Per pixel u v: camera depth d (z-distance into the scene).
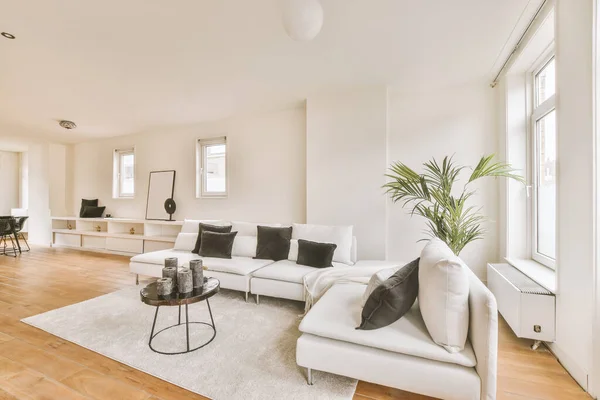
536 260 2.77
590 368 1.57
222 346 2.10
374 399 1.56
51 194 6.38
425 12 2.08
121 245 5.35
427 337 1.51
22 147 7.23
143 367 1.84
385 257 3.46
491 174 2.59
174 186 5.20
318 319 1.73
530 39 2.32
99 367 1.84
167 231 5.24
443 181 2.72
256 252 3.42
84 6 1.96
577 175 1.67
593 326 1.53
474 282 1.58
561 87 1.84
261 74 3.09
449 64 2.89
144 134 5.51
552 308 1.95
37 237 6.66
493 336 1.31
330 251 2.99
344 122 3.60
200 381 1.70
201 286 2.17
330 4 1.98
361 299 2.04
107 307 2.83
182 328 2.38
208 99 3.82
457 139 3.42
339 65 2.90
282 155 4.32
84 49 2.54
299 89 3.51
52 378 1.73
